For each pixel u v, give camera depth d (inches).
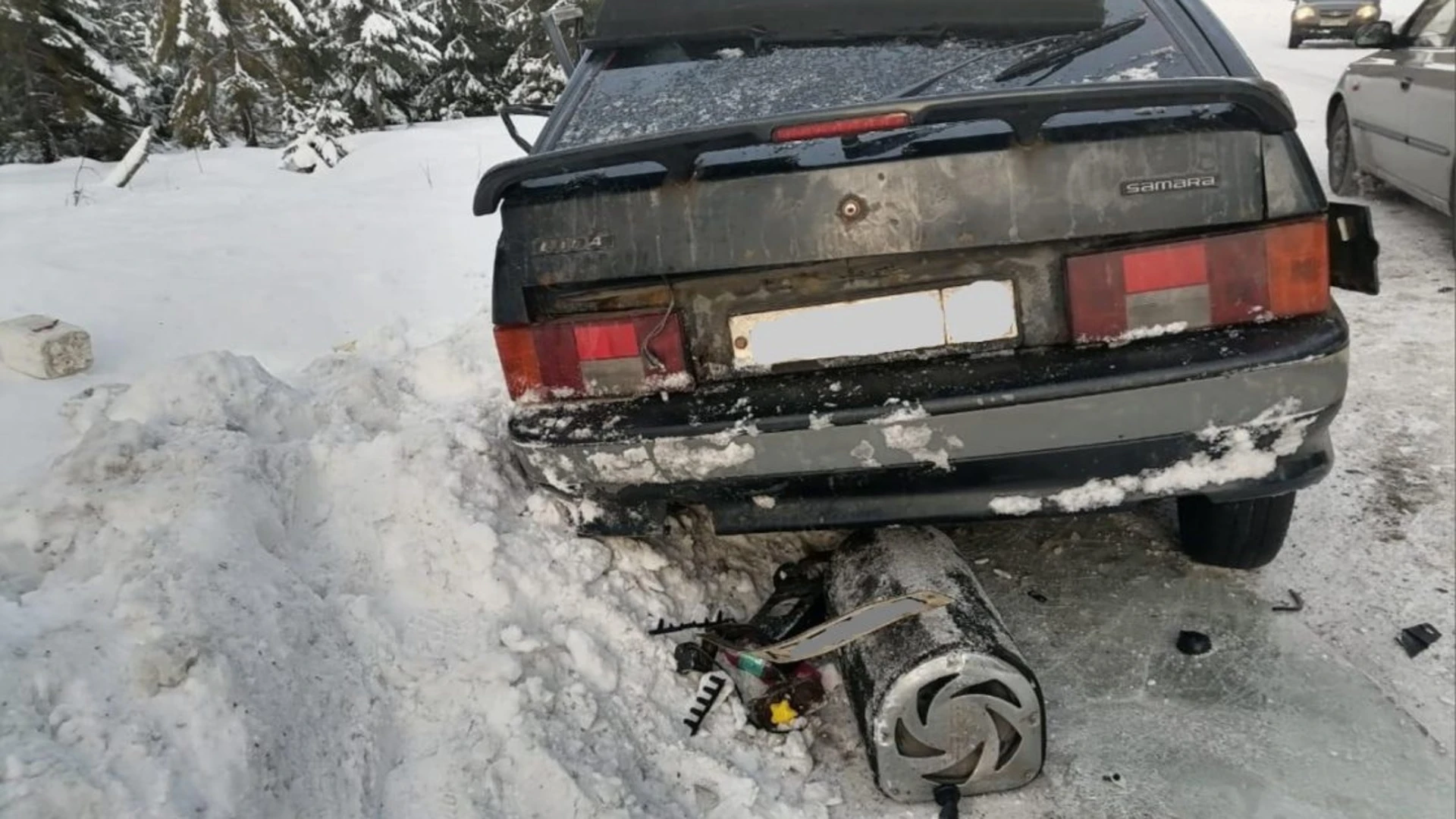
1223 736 92.9
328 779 79.5
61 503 96.1
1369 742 91.5
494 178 82.9
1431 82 215.0
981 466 84.2
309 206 307.7
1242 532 107.0
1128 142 79.9
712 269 85.3
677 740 91.4
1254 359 80.1
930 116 74.7
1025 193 80.5
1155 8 99.3
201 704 75.8
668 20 110.8
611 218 86.9
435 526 102.4
